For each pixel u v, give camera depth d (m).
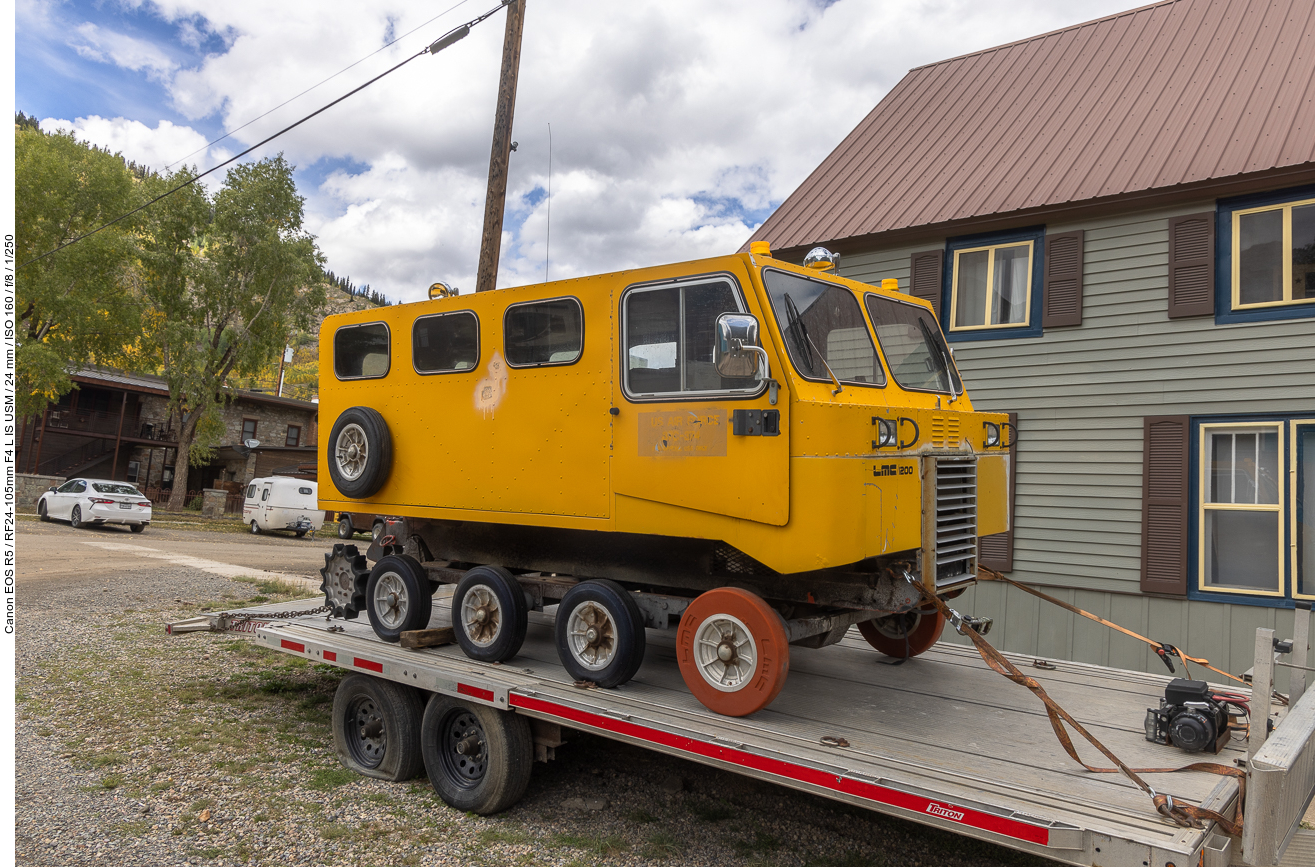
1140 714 4.17
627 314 4.49
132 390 33.69
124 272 28.12
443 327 5.40
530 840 4.35
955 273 9.82
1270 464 7.96
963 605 9.51
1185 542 8.24
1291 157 7.62
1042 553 9.08
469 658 5.15
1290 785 2.87
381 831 4.42
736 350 3.71
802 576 4.42
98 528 21.86
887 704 4.29
